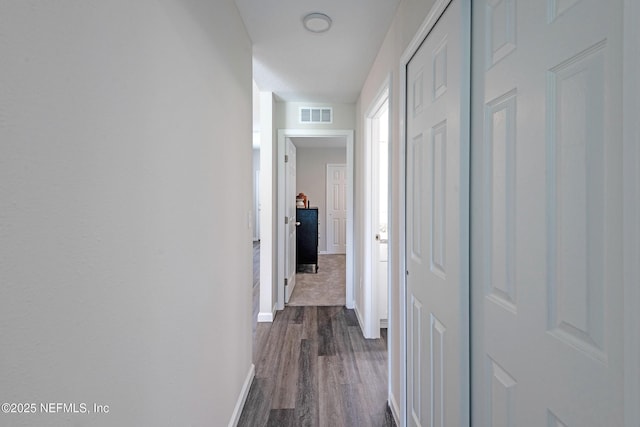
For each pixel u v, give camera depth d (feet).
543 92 2.43
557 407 2.29
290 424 5.94
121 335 2.39
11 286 1.54
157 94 2.92
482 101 3.32
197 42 3.94
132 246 2.53
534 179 2.54
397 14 6.12
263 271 10.93
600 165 1.96
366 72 9.10
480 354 3.38
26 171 1.61
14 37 1.54
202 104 4.12
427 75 4.64
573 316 2.17
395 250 6.35
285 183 12.28
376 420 6.09
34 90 1.65
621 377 1.80
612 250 1.88
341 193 24.98
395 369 6.25
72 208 1.90
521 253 2.72
